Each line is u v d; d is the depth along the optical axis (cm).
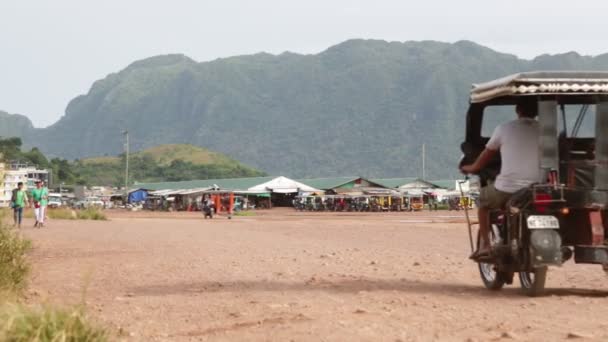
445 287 1130
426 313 851
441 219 5372
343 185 13638
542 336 692
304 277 1283
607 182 991
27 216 5119
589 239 999
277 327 766
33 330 590
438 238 2627
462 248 2091
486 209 1063
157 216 7331
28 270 1122
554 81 985
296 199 11362
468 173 1092
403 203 10462
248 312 874
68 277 1305
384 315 836
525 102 1046
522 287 1032
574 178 1002
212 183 14225
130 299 1011
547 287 1127
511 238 1013
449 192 12025
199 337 730
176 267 1479
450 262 1599
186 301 988
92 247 2084
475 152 1140
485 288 1110
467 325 763
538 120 998
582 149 1069
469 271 1395
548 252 976
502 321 786
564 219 1016
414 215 7194
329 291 1076
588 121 1062
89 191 19762
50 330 596
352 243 2317
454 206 10238
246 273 1359
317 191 12519
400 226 3747
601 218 1002
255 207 12550
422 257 1739
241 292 1072
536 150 1018
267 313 860
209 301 983
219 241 2398
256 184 12900
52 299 991
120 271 1408
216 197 7944
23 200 3070
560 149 1062
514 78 987
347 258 1703
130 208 12988
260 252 1894
